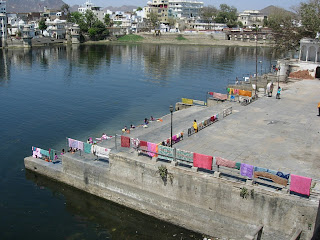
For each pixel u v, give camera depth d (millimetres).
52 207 28469
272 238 21672
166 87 73688
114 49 154500
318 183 22328
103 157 30516
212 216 23953
